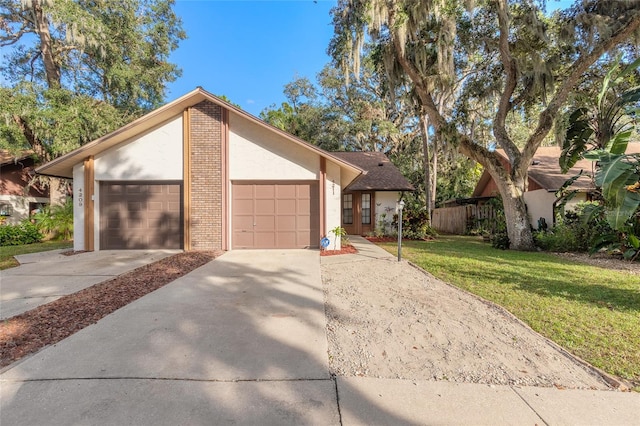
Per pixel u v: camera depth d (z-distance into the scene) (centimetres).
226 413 235
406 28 1071
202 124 1045
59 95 1357
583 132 1059
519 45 1177
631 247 755
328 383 274
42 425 222
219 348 339
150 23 1730
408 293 553
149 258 890
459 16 1144
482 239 1516
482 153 1181
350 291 566
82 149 966
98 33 1374
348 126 2475
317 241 1084
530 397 257
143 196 1054
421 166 2716
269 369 297
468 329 395
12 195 1706
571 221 1162
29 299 511
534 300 509
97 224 1041
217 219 1050
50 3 1218
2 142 1341
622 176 528
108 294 539
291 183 1082
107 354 324
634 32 967
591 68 1162
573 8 1104
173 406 242
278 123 2855
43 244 1293
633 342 357
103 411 236
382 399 253
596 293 546
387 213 1684
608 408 244
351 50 1155
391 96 1252
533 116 1580
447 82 1177
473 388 269
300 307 476
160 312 450
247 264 809
